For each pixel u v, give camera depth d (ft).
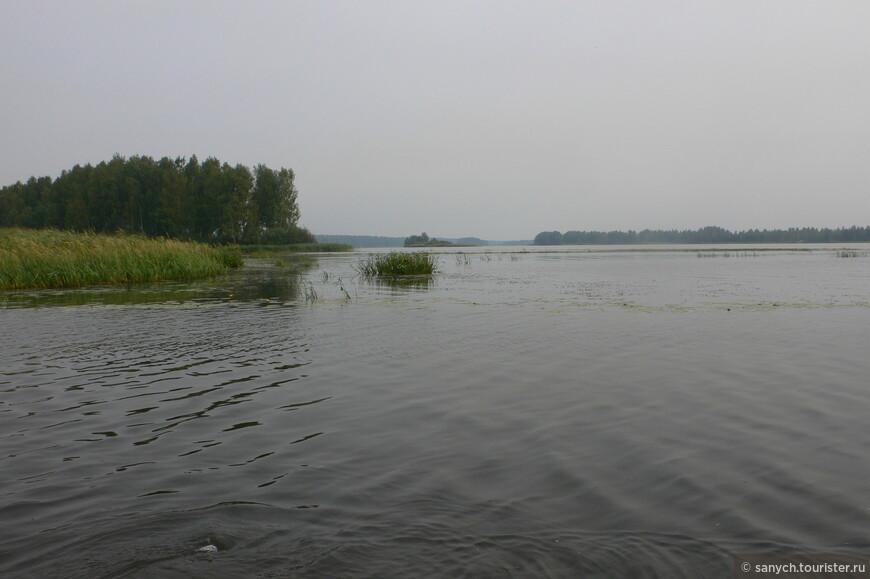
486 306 42.06
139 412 17.49
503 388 19.66
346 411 17.34
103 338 29.91
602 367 22.56
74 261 66.95
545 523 10.48
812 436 14.71
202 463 13.44
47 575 8.96
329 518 10.72
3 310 41.50
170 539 10.01
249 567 9.18
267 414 17.16
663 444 14.26
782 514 10.70
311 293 53.21
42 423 16.51
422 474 12.64
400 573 9.05
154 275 70.13
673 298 46.19
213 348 27.20
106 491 11.95
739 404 17.53
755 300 44.24
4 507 11.23
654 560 9.31
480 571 9.09
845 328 31.04
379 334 30.63
